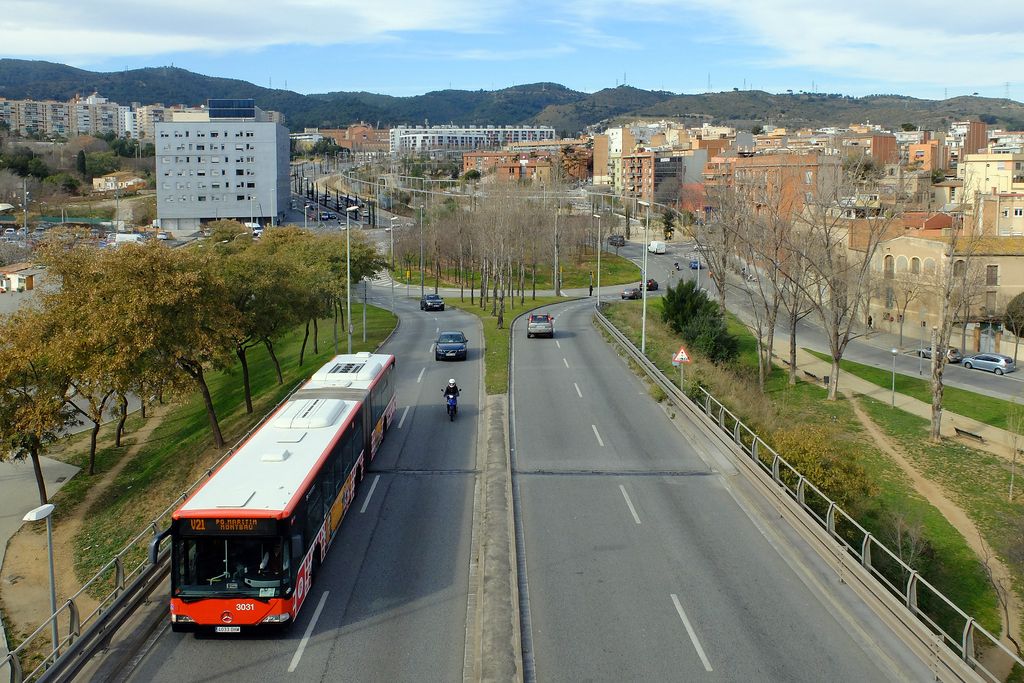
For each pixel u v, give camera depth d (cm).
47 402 3172
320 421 2134
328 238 6100
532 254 9444
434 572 1878
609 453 2805
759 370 5291
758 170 9412
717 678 1425
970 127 17138
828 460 2659
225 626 1555
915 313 6988
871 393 5212
